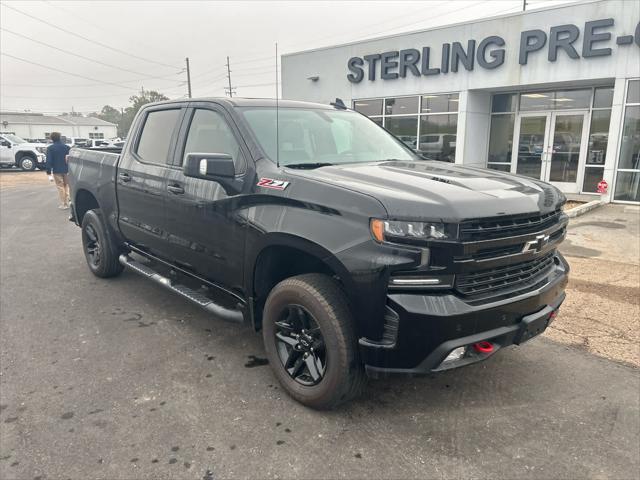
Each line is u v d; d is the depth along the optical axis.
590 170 13.65
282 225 3.01
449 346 2.61
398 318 2.60
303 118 4.00
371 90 16.48
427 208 2.56
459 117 14.59
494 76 13.67
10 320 4.58
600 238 8.17
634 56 11.39
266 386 3.42
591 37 11.87
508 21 13.18
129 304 5.01
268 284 3.43
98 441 2.80
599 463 2.62
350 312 2.87
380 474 2.54
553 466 2.60
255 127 3.59
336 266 2.74
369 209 2.64
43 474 2.53
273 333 3.29
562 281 3.29
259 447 2.75
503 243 2.73
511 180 3.30
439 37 14.58
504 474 2.54
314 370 3.06
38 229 9.20
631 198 12.12
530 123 14.67
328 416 3.06
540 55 12.79
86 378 3.51
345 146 4.02
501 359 3.83
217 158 3.26
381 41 15.92
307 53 18.06
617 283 5.66
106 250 5.48
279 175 3.17
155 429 2.91
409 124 15.89
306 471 2.56
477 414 3.09
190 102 4.18
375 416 3.06
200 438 2.83
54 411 3.09
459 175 3.29
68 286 5.57
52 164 11.69
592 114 13.38
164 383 3.45
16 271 6.20
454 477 2.52
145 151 4.61
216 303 3.88
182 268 4.21
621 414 3.09
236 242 3.40
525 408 3.16
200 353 3.92
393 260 2.56
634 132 11.80
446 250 2.55
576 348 4.03
